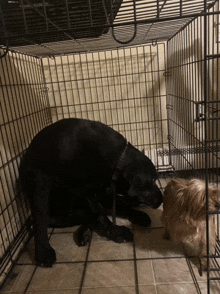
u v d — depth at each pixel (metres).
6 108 1.62
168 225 1.42
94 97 2.49
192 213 1.22
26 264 1.50
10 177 1.63
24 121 1.90
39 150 1.54
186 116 2.25
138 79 2.42
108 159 1.54
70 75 2.44
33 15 1.06
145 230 1.72
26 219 1.79
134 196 1.62
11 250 1.48
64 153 1.52
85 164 1.54
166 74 2.39
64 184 1.60
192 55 1.96
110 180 1.57
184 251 1.48
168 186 1.49
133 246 1.57
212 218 1.24
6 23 1.09
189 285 1.24
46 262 1.45
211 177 1.90
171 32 2.00
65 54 2.35
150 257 1.46
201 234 1.25
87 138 1.56
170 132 2.51
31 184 1.52
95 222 1.78
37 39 1.40
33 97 2.19
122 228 1.68
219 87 2.17
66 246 1.62
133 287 1.26
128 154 1.59
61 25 1.21
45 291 1.28
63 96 2.49
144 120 2.52
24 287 1.32
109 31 1.57
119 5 1.01
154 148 2.57
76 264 1.45
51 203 1.81
